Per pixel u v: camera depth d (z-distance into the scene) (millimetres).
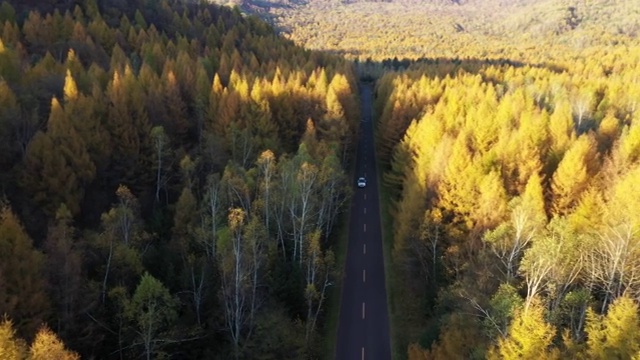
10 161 49906
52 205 47469
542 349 24422
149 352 33062
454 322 32625
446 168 48219
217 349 38500
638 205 36062
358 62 196375
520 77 118375
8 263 31906
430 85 100438
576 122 77812
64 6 101438
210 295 40812
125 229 41281
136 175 57781
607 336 24641
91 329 33562
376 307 49031
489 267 35406
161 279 42156
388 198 74500
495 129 60406
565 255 30812
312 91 81875
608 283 30250
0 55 60000
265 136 69188
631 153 52719
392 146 82250
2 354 22141
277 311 40000
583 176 45688
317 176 51719
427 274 47594
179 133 67438
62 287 33906
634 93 95062
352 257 57812
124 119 57312
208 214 47688
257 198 49031
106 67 83125
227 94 69875
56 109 49938
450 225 45625
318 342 43594
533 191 42969
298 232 49562
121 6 109938
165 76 72188
